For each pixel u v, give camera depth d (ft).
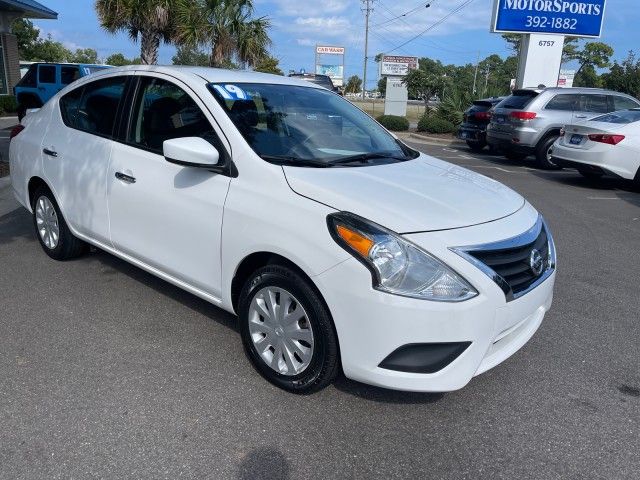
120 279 15.25
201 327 12.73
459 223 9.36
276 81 13.80
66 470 8.21
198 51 59.11
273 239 9.71
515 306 9.34
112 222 13.44
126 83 13.74
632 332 13.52
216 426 9.36
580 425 9.81
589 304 15.19
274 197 10.03
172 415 9.58
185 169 11.56
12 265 16.05
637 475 8.62
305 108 13.10
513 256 9.48
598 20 59.72
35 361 11.08
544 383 11.13
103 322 12.80
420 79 87.76
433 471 8.58
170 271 12.21
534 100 40.47
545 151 40.37
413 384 8.88
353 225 8.99
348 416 9.78
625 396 10.77
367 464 8.66
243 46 58.59
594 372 11.62
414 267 8.66
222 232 10.69
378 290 8.67
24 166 16.52
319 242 9.16
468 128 53.01
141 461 8.46
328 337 9.39
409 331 8.64
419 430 9.52
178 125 12.12
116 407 9.72
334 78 219.41
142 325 12.71
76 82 15.72
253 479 8.23
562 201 28.78
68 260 16.47
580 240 21.48
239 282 11.03
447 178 11.64
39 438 8.86
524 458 8.93
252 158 10.66
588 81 179.63
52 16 67.56
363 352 8.98
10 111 64.75
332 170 10.83
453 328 8.67
